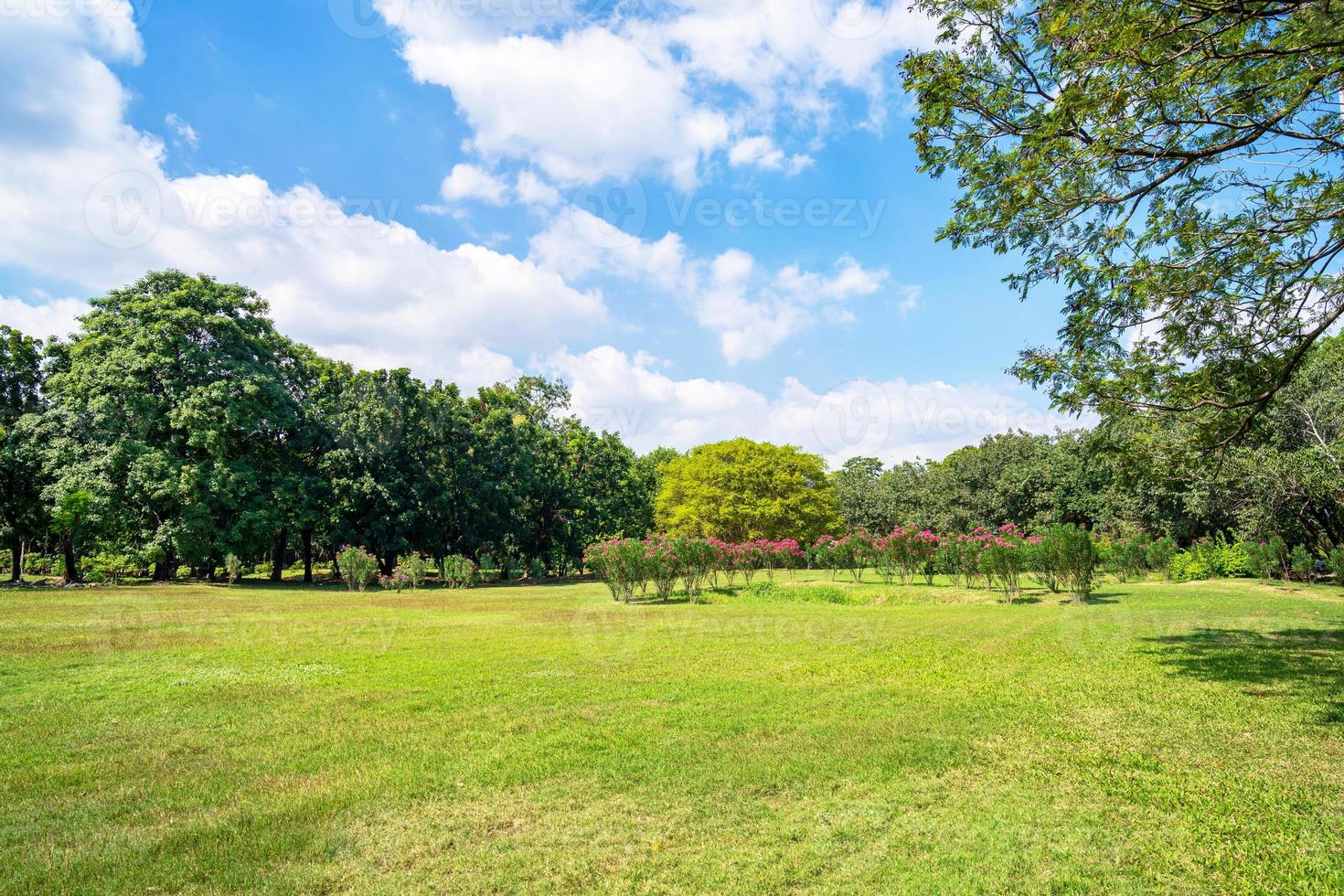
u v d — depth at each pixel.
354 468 31.33
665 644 9.57
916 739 5.02
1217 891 2.98
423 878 3.14
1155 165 6.19
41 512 28.33
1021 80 6.13
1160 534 25.92
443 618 13.42
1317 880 3.05
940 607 14.34
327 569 43.06
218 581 29.75
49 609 14.72
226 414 25.95
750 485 37.72
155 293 27.47
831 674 7.33
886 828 3.60
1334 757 4.55
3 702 6.24
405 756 4.72
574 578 37.78
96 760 4.67
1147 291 6.14
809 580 21.52
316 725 5.48
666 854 3.34
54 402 26.52
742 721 5.48
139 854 3.35
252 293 29.64
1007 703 6.00
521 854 3.35
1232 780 4.18
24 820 3.73
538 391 42.94
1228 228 6.20
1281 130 5.65
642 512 45.34
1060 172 6.02
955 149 6.57
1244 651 8.20
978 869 3.18
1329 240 5.75
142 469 24.64
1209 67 5.17
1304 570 18.56
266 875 3.16
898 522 43.81
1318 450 16.72
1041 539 15.47
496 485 34.50
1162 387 6.95
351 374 32.59
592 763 4.56
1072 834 3.52
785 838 3.50
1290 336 6.39
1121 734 5.09
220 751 4.86
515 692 6.56
